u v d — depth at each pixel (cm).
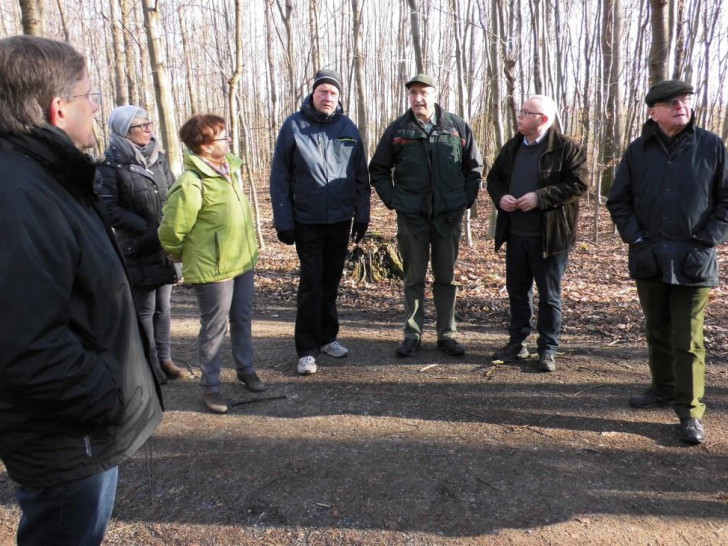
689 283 284
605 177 1224
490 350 433
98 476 140
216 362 336
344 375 387
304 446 292
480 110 1518
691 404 289
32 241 115
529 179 373
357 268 659
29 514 137
